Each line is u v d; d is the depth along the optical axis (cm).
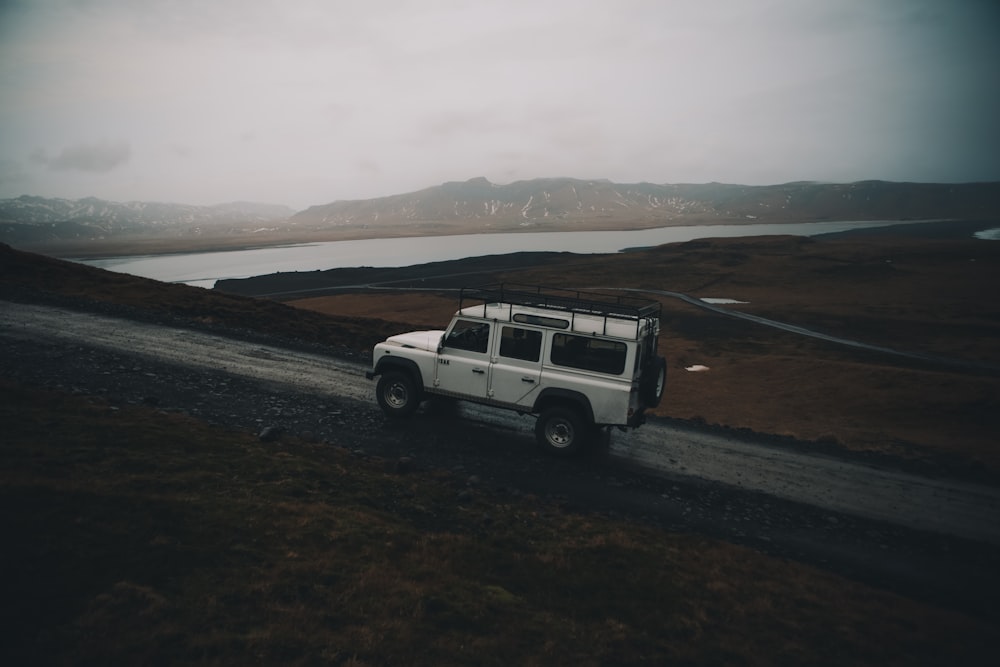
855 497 1209
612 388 1085
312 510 816
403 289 12925
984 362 6100
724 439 1509
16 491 690
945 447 2409
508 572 766
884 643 700
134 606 538
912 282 13175
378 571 694
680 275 15075
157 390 1307
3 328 1641
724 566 860
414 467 1075
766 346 6956
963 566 961
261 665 499
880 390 4272
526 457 1183
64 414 1020
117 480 783
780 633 700
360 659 532
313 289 13512
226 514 754
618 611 706
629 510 1029
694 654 633
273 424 1207
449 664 548
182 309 2311
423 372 1251
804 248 19975
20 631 480
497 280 14638
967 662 674
